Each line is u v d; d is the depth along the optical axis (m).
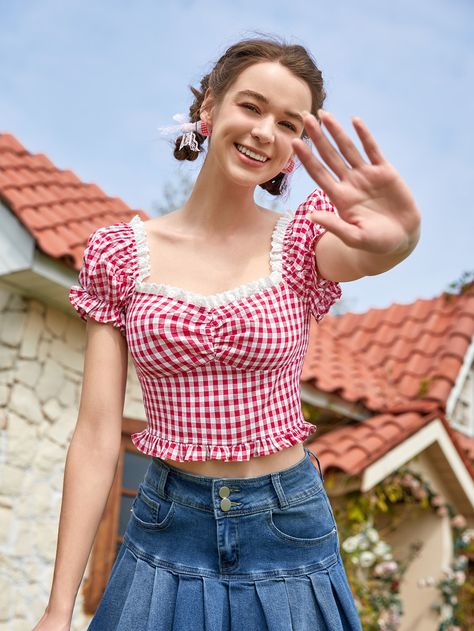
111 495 6.27
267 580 1.98
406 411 7.81
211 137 2.19
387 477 7.67
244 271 2.12
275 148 2.06
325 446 7.18
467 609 8.52
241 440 2.01
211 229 2.17
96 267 2.14
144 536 2.06
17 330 6.02
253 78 2.04
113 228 2.22
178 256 2.15
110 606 2.05
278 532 2.00
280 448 2.02
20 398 5.97
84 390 2.14
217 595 1.96
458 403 10.19
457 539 8.23
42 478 6.06
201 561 1.99
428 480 7.98
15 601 5.75
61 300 6.18
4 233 5.83
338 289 2.15
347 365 8.59
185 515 2.01
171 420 2.05
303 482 2.06
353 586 7.27
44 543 6.02
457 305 9.53
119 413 2.14
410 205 1.74
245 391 2.02
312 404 7.38
